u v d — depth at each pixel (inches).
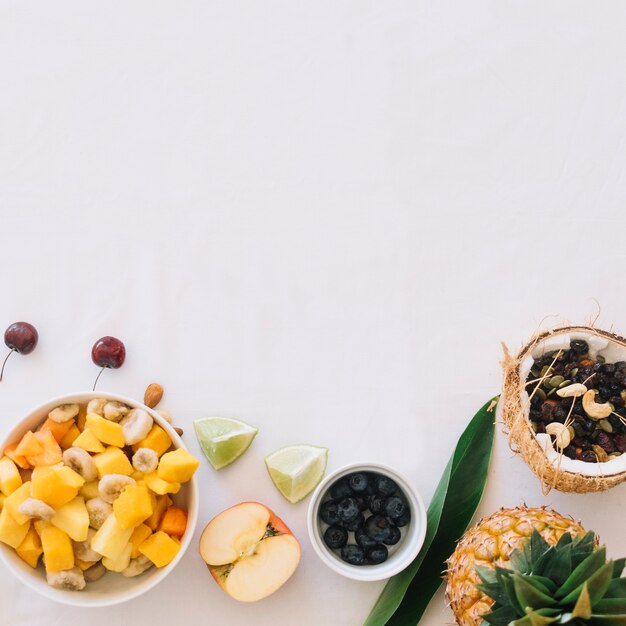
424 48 42.8
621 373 39.4
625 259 42.3
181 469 37.7
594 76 42.8
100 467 37.9
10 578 40.4
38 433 38.3
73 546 38.2
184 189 42.2
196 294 41.9
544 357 39.8
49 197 42.0
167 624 40.5
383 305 42.0
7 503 37.5
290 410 41.5
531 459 39.1
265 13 42.7
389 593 40.1
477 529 38.7
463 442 40.7
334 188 42.3
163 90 42.4
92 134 42.3
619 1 42.8
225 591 39.9
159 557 38.2
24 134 42.1
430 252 42.2
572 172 42.6
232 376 41.6
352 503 39.4
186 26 42.6
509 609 35.3
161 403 41.4
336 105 42.6
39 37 42.4
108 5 42.6
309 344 41.8
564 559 35.0
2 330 41.5
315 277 42.0
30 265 41.8
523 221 42.4
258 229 42.1
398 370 41.8
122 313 41.7
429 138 42.6
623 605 34.6
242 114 42.5
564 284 42.2
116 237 41.9
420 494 41.3
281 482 40.7
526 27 42.9
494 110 42.7
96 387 41.4
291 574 39.9
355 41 42.7
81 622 40.4
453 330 41.9
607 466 38.5
